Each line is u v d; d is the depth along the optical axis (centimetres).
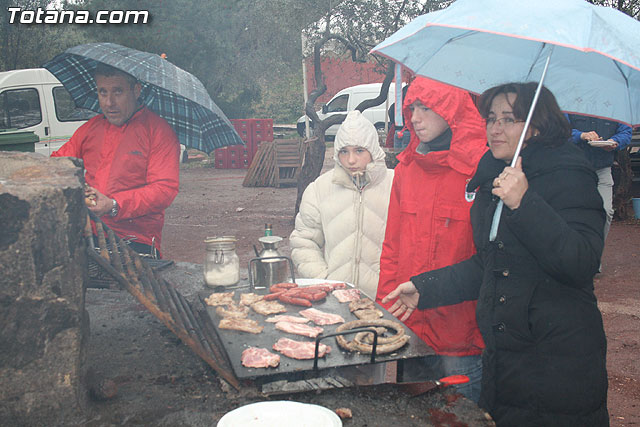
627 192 881
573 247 163
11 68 1736
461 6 174
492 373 190
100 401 174
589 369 178
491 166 202
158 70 343
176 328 175
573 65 213
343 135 294
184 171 1627
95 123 360
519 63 221
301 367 176
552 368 178
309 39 957
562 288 180
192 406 172
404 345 190
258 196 1185
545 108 179
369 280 305
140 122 352
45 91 1162
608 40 152
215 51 1394
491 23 162
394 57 242
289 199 1142
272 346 193
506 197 169
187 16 1312
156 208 346
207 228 882
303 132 1961
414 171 261
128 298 284
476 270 217
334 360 180
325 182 318
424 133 246
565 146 182
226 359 191
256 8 1619
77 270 151
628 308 508
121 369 201
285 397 175
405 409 170
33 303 143
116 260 196
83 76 411
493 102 186
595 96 213
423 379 237
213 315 223
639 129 943
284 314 228
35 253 141
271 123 1675
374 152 296
